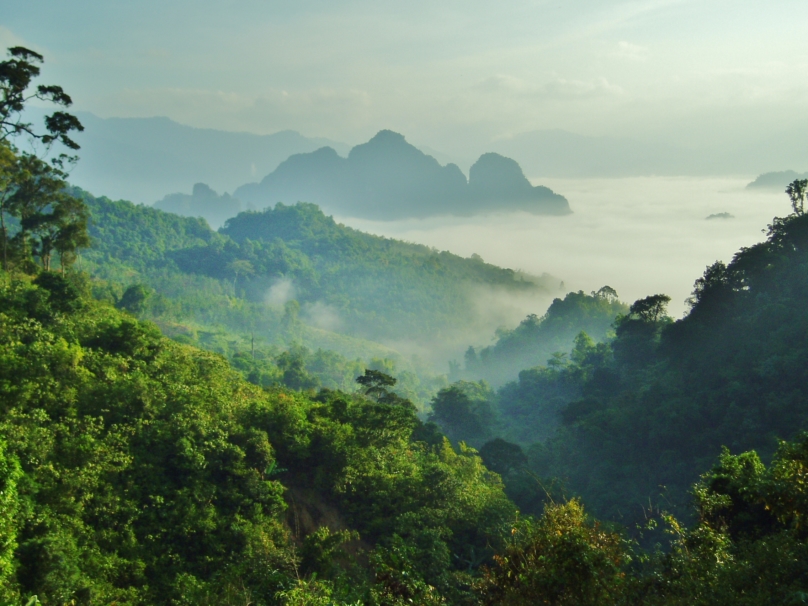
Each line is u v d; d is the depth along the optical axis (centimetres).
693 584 1213
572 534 1159
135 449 2756
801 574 1185
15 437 2420
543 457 6238
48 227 5066
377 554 1449
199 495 2703
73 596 1911
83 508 2377
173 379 3422
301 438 3338
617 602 1120
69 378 2936
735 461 2148
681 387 5612
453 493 3372
